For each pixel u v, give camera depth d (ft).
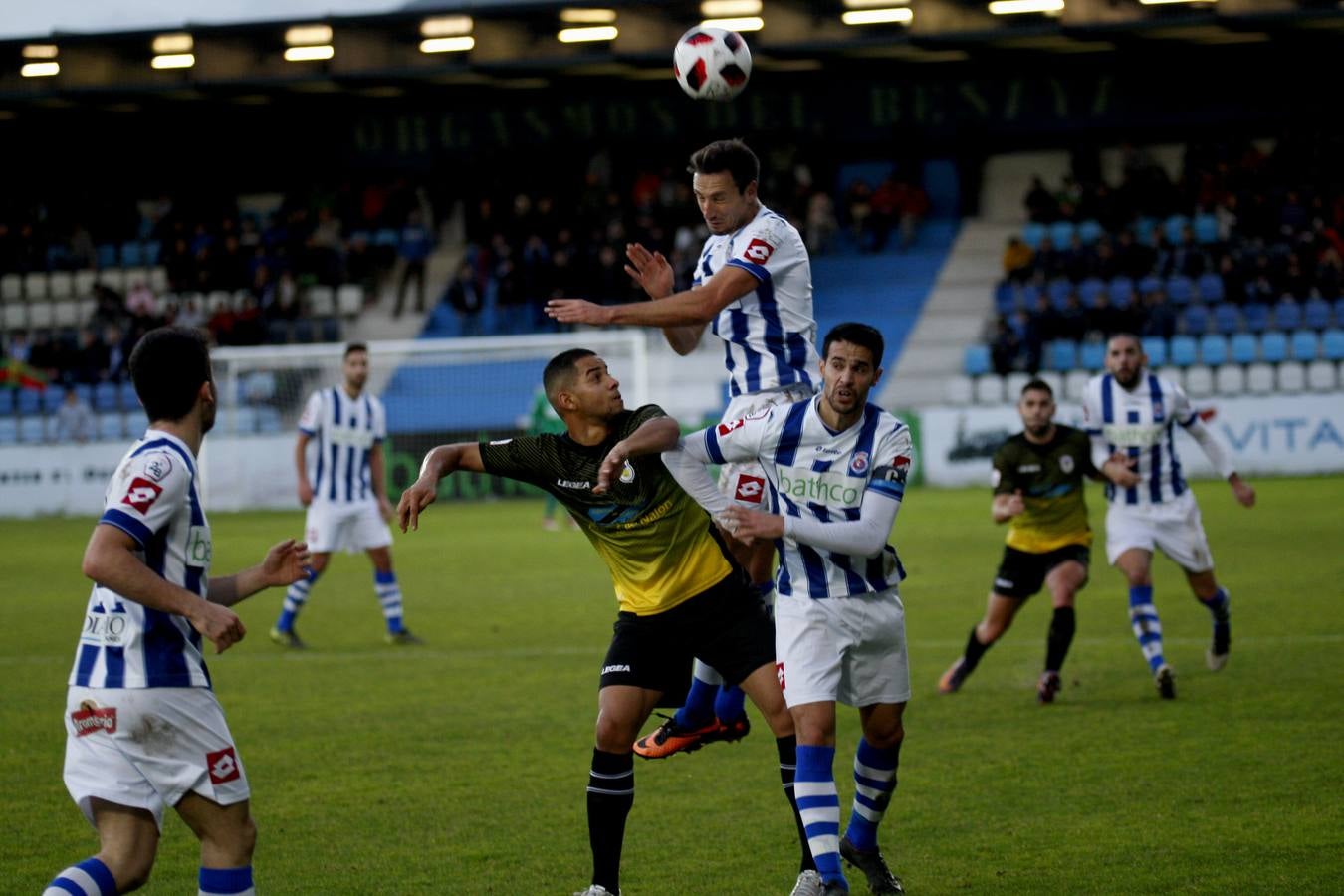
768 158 167.12
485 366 143.43
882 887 27.22
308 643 60.34
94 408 146.20
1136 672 48.98
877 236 162.61
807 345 31.40
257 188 181.98
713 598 27.76
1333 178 150.61
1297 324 139.44
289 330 155.22
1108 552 46.73
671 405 149.28
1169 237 153.48
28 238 168.76
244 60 152.46
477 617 66.59
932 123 168.35
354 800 34.58
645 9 145.59
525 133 174.70
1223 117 163.22
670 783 36.22
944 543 90.17
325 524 58.90
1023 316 138.41
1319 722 40.06
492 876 28.60
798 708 26.09
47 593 78.13
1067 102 165.27
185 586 22.09
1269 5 134.72
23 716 45.83
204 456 139.03
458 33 149.18
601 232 159.33
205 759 21.76
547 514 110.32
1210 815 31.22
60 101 157.89
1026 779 34.99
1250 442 129.39
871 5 143.02
